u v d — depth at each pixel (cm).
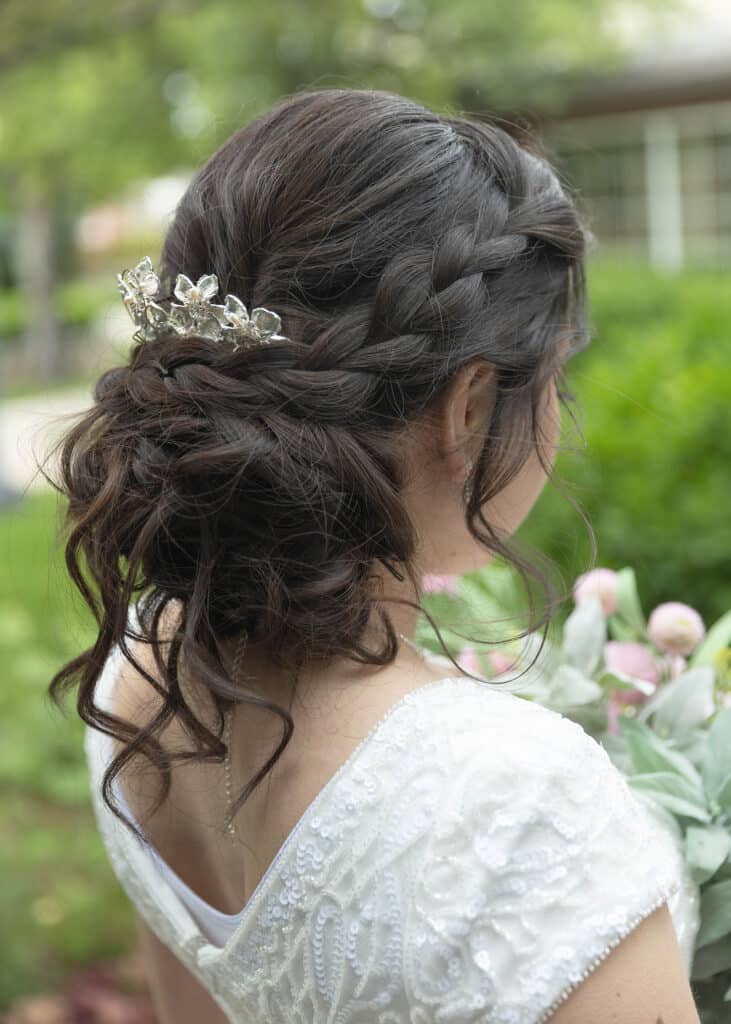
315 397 85
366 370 86
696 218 1275
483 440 91
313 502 83
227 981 93
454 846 76
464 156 91
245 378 87
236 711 94
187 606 88
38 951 284
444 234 87
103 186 1048
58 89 727
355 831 80
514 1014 73
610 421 297
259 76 710
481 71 798
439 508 94
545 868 75
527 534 277
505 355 89
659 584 275
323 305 88
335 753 84
